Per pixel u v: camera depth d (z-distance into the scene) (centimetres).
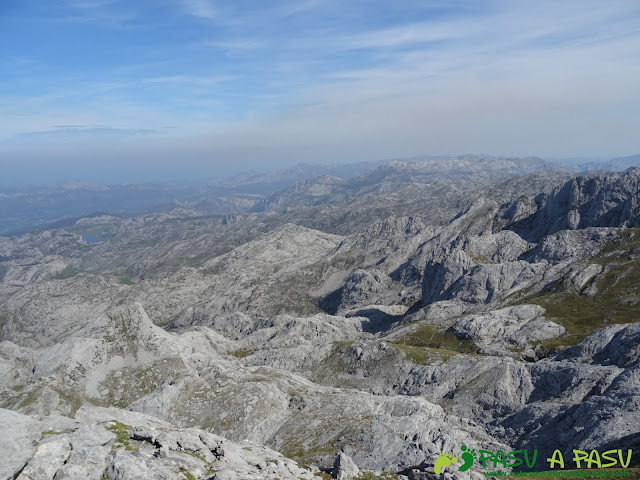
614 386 8006
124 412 5600
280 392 11581
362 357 15188
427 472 5184
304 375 15725
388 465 7431
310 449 8938
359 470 5419
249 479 3903
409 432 8456
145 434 4259
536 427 8056
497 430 8662
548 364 10631
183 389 11800
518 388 10462
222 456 4444
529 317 15825
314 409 10806
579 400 8738
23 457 3681
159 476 3566
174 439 4306
